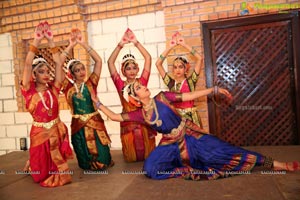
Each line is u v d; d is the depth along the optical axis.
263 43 4.36
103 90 5.09
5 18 5.32
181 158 3.14
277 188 2.64
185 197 2.58
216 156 3.03
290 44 4.27
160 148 3.19
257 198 2.46
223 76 4.55
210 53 4.55
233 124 4.59
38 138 3.14
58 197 2.83
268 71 4.40
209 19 4.43
